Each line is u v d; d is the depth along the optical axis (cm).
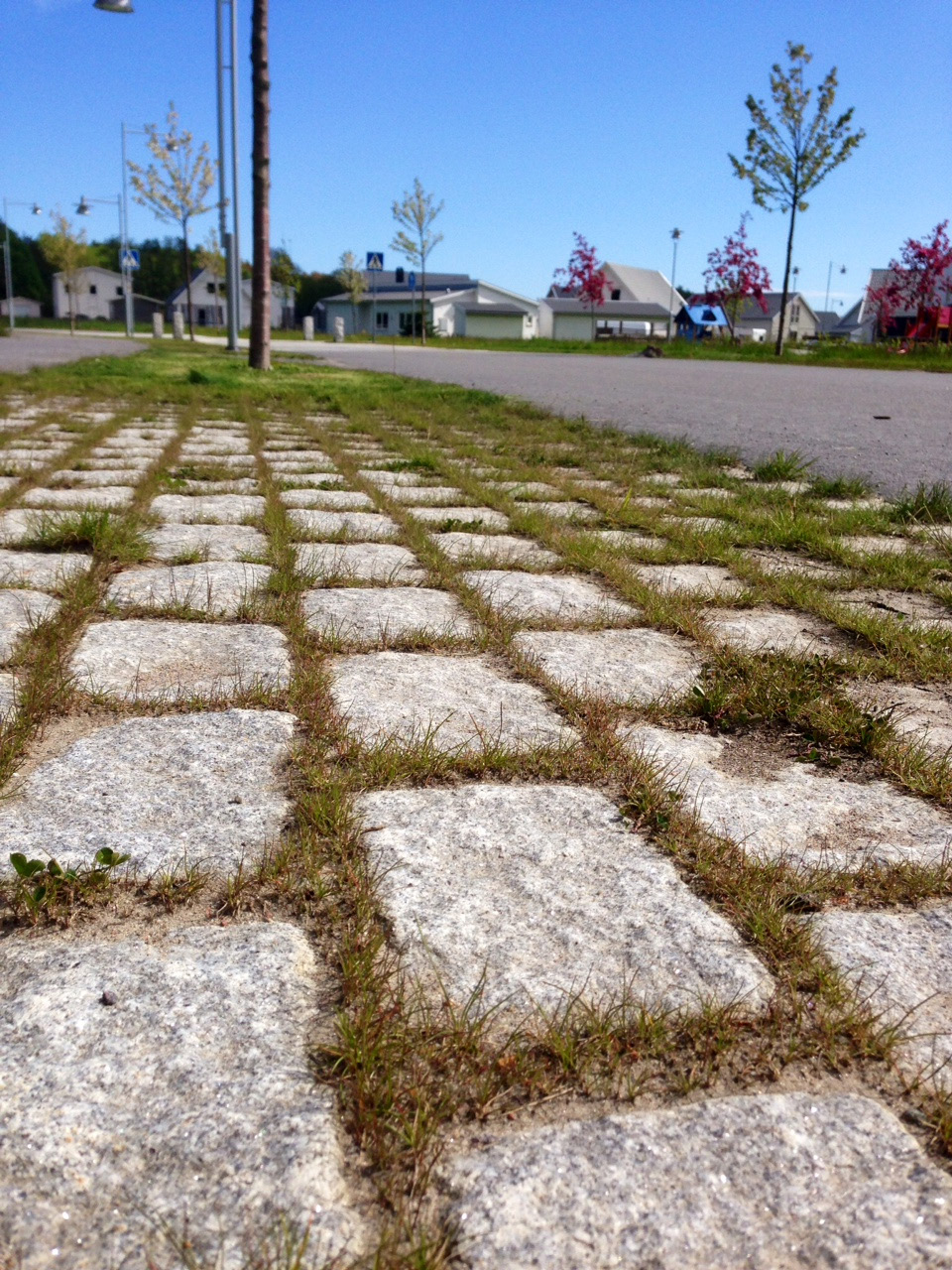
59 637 282
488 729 234
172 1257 104
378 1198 112
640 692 261
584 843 186
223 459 662
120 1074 127
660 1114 125
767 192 2777
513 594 346
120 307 8581
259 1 1455
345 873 172
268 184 1598
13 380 1236
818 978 149
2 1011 138
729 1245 107
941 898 174
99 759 214
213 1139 118
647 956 154
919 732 240
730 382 1620
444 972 149
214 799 199
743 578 379
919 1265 106
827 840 191
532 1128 122
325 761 215
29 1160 115
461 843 184
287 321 8269
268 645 287
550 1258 105
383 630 300
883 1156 119
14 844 180
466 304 7225
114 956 151
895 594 362
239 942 155
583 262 5403
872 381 1667
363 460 664
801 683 255
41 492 514
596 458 679
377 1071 129
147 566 372
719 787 211
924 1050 137
